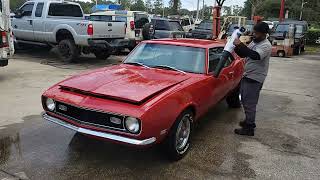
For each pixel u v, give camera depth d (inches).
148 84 175.9
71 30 474.0
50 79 365.7
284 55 772.6
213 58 225.3
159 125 157.9
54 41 502.6
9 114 243.9
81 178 158.4
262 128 242.4
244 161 184.7
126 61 226.5
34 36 520.7
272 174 171.8
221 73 225.6
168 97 164.6
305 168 180.4
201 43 232.5
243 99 221.0
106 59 546.6
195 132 227.3
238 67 265.9
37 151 184.1
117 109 153.9
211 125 243.6
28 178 156.1
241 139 217.9
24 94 299.6
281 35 783.1
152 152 188.4
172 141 172.1
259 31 204.4
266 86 398.9
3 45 351.9
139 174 164.4
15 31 540.7
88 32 459.5
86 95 166.9
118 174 163.5
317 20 1850.4
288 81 439.8
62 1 522.6
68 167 168.1
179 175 165.2
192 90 184.5
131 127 152.4
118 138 154.5
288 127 247.6
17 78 365.4
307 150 205.0
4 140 197.2
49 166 168.2
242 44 205.8
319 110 299.3
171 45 227.0
